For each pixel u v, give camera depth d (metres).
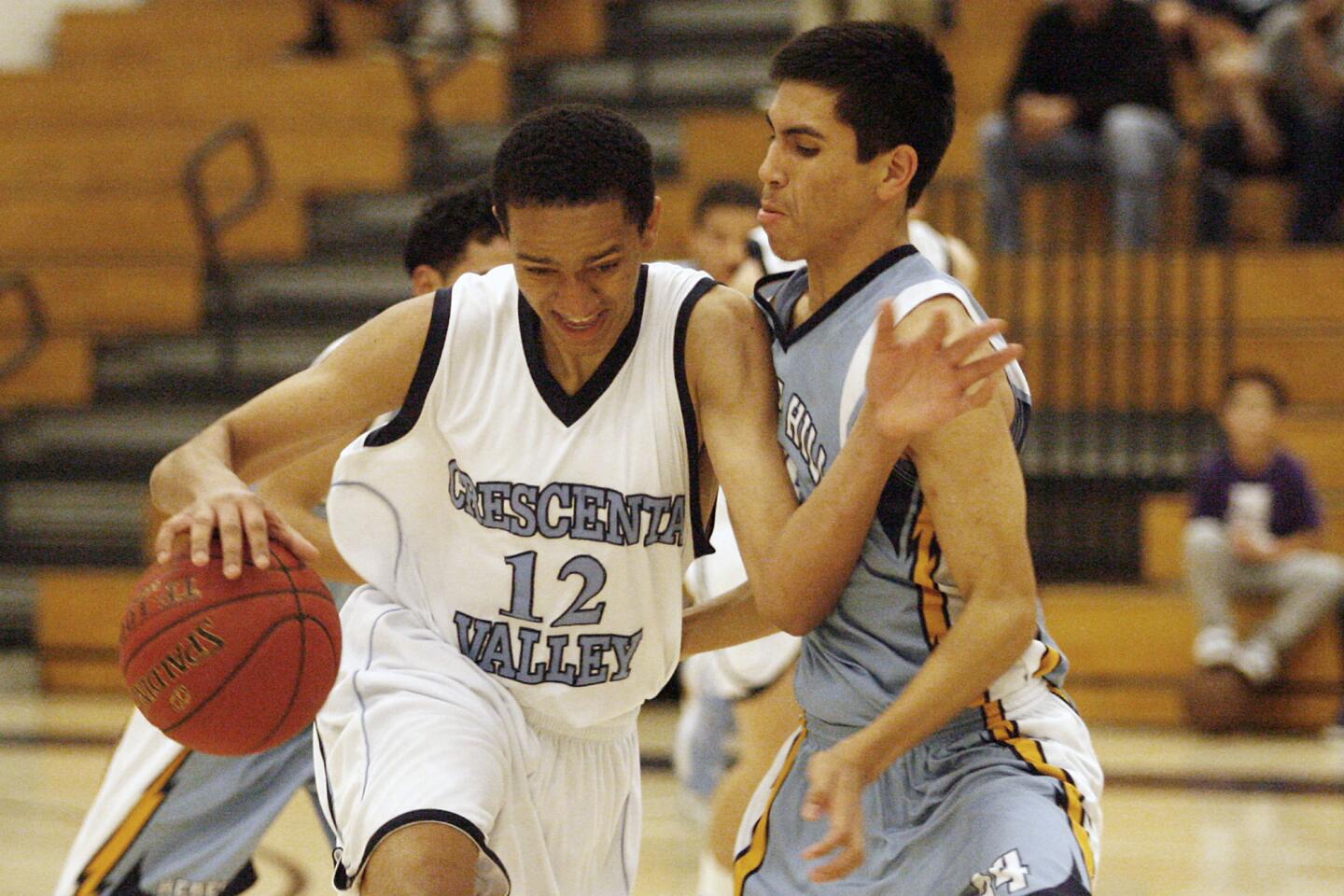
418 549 5.82
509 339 5.56
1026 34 18.16
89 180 20.97
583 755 5.83
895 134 5.02
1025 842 4.62
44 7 23.61
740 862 5.51
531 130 5.02
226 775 6.99
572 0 23.00
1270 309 17.09
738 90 21.81
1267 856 10.80
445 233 6.99
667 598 5.67
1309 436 16.12
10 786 12.69
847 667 5.18
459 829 5.12
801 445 5.24
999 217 17.50
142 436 18.69
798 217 5.09
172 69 21.75
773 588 4.97
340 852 5.43
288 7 23.02
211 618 5.02
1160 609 15.14
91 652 16.75
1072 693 15.30
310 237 20.30
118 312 19.67
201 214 18.38
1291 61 18.61
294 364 19.11
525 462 5.49
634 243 5.12
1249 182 18.86
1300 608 14.61
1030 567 4.80
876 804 5.11
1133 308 16.44
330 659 5.23
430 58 21.91
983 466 4.71
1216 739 14.60
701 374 5.45
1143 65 17.69
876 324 4.52
